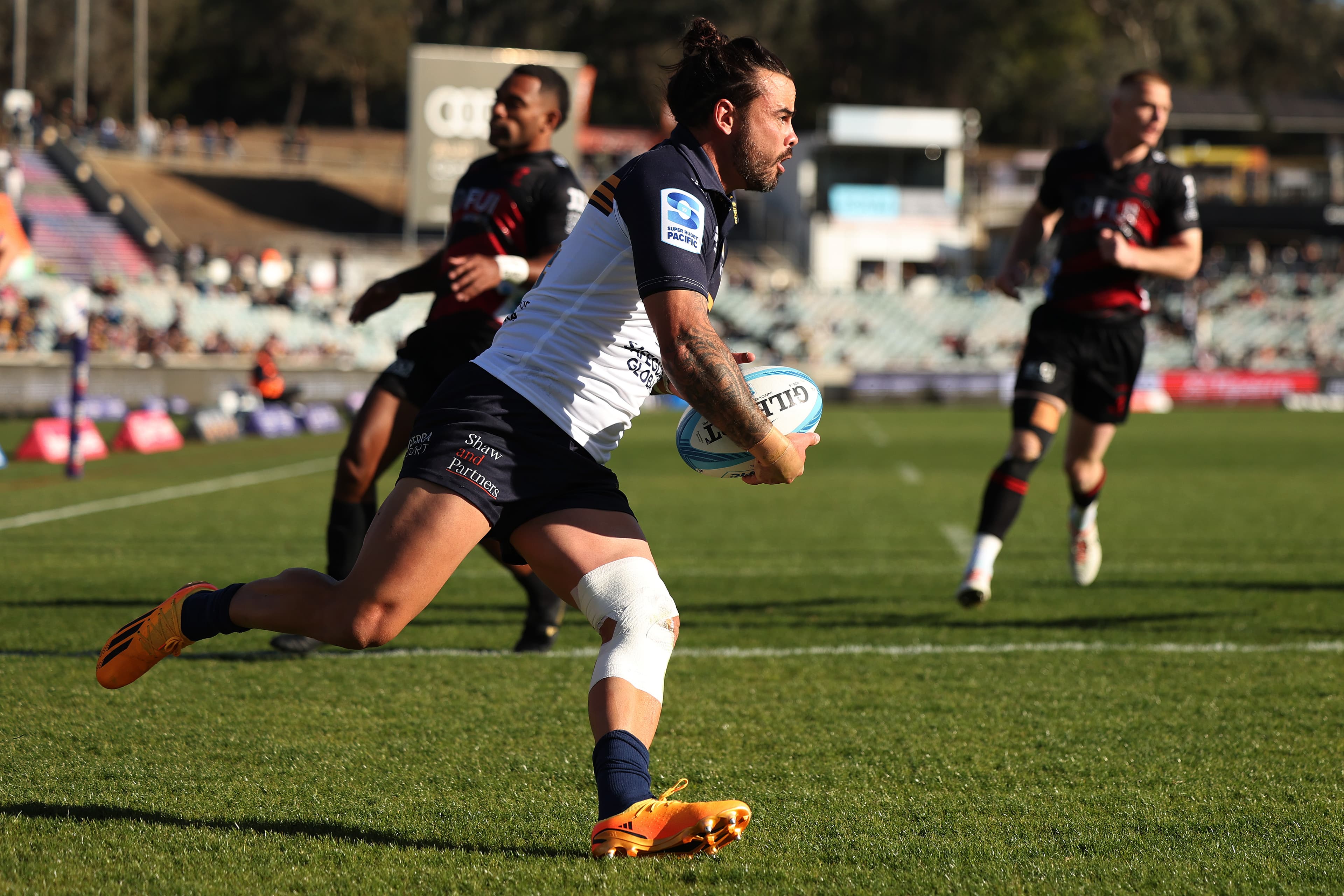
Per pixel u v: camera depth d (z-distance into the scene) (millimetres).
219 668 17578
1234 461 61531
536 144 17859
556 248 17312
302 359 105250
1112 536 34781
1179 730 14406
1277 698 16016
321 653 18766
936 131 176625
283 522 36250
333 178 194125
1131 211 21141
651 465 60781
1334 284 160875
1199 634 20594
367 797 11664
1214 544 32969
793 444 10219
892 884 9305
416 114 126312
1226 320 150000
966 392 125375
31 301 100312
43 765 12570
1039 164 193000
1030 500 44938
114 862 9625
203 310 115062
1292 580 26656
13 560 28375
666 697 16078
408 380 17734
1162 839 10445
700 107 9781
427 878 9352
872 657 18703
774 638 20250
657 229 9297
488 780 12297
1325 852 10125
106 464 56781
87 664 17562
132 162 177750
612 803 9438
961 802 11617
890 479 53312
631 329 9984
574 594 10062
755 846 10203
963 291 157125
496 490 9703
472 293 15438
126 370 88625
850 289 153750
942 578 27375
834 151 177375
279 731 14148
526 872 9508
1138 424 95500
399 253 148625
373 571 9695
